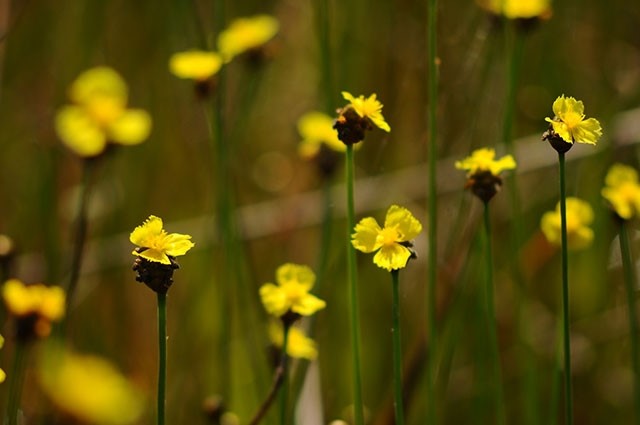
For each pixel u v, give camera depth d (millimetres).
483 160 700
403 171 911
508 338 884
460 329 812
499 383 720
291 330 742
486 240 705
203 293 876
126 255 884
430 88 725
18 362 709
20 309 706
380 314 877
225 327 792
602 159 917
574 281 900
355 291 688
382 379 861
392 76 949
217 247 844
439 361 812
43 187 873
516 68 772
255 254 942
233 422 762
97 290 874
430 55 725
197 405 849
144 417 832
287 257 939
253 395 826
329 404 847
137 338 874
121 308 867
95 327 859
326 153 792
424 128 934
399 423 667
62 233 899
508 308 891
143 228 649
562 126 656
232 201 806
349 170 683
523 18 767
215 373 830
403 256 661
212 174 905
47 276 852
